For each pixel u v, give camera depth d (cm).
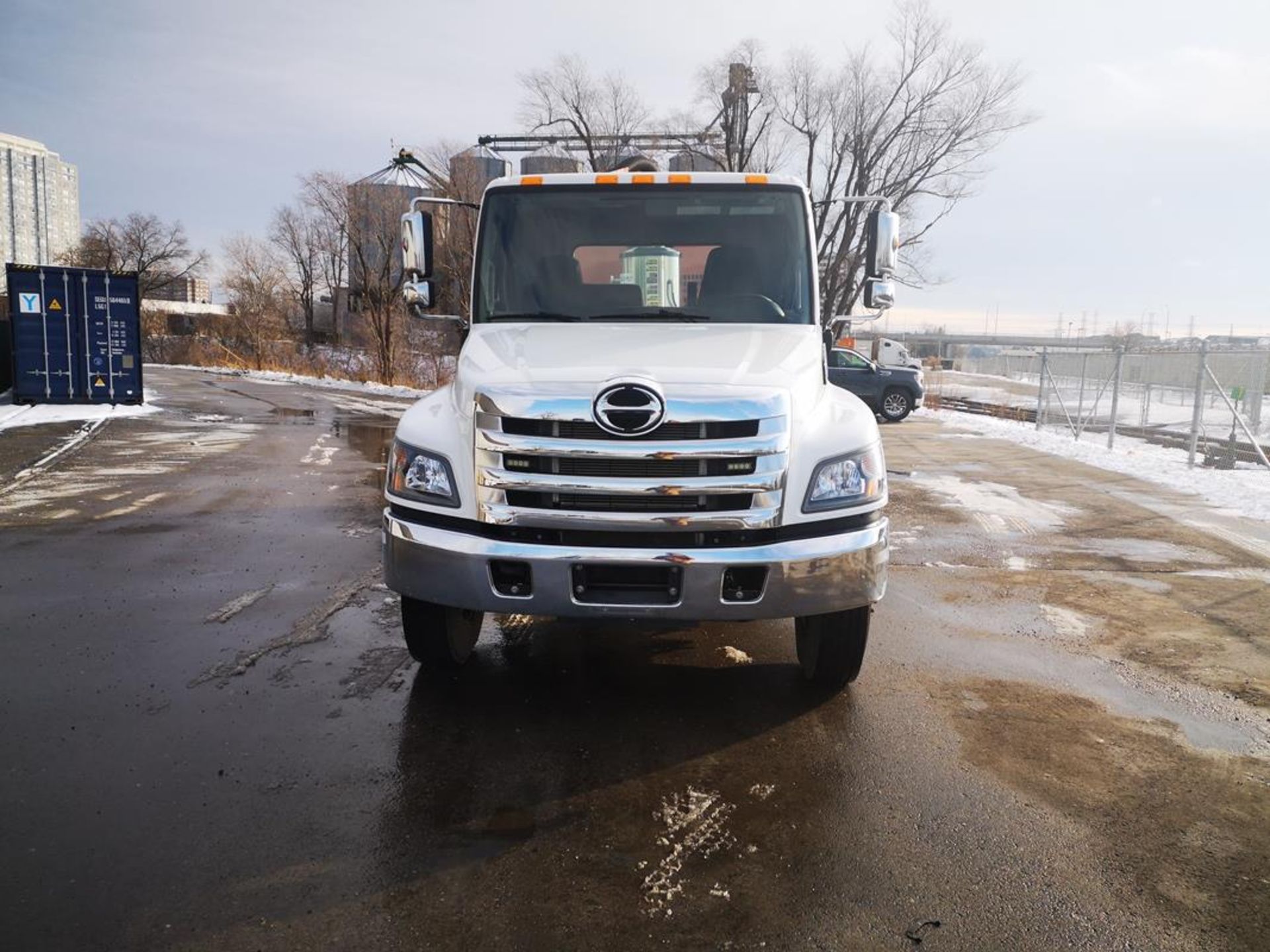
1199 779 337
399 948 232
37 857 268
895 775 335
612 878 265
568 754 347
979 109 3020
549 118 3164
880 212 502
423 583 368
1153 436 1780
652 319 462
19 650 450
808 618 421
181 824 289
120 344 1792
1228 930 246
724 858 277
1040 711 400
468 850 279
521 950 232
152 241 6644
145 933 234
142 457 1148
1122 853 285
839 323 529
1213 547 752
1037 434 1739
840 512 363
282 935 236
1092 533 805
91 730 359
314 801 307
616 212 476
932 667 454
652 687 420
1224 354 1507
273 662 442
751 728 376
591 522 346
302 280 6028
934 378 4931
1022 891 263
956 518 866
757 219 474
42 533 717
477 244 482
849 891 261
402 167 3659
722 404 347
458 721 377
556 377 359
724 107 2973
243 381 3191
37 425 1472
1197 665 464
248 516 800
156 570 611
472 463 361
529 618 523
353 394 2539
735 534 352
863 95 3017
